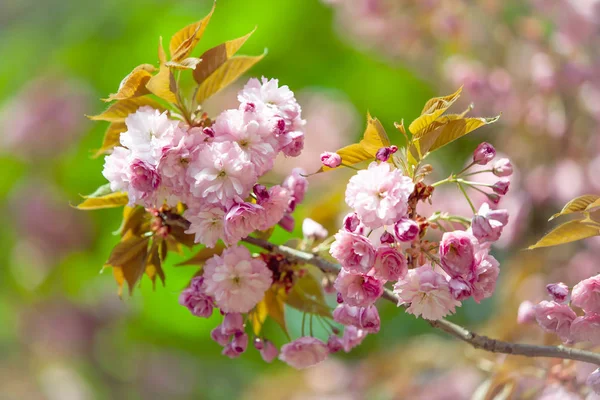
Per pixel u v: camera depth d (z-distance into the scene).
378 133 1.58
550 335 1.85
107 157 1.59
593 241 2.28
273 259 1.67
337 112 2.96
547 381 1.80
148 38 3.04
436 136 1.58
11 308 3.41
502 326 2.06
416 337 2.64
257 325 1.68
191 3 3.04
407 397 2.43
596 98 2.43
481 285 1.55
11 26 3.59
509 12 2.57
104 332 3.37
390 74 2.95
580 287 1.57
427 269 1.55
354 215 1.56
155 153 1.57
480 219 1.55
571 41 2.48
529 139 2.48
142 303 2.94
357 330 1.65
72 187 3.13
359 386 2.58
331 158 1.58
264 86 1.61
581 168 2.40
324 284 1.67
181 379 3.37
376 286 1.55
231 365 3.14
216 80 1.66
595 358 1.58
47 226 3.12
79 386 3.50
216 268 1.61
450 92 2.67
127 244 1.67
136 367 3.41
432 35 2.70
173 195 1.59
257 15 2.94
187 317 2.90
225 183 1.57
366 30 2.77
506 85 2.52
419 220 1.59
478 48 2.59
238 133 1.58
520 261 2.30
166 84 1.60
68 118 3.14
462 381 2.37
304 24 2.94
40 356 3.51
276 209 1.60
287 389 2.72
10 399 3.52
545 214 2.39
